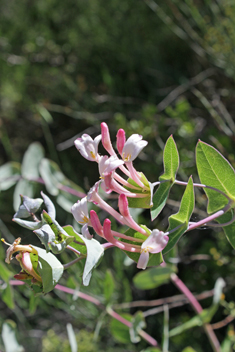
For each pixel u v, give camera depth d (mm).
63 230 374
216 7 883
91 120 1019
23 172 687
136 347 874
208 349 825
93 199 383
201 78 946
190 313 891
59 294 794
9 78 1312
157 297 928
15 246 379
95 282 743
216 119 796
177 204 726
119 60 1102
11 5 1358
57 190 663
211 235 868
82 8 1207
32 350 984
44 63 1260
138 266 371
